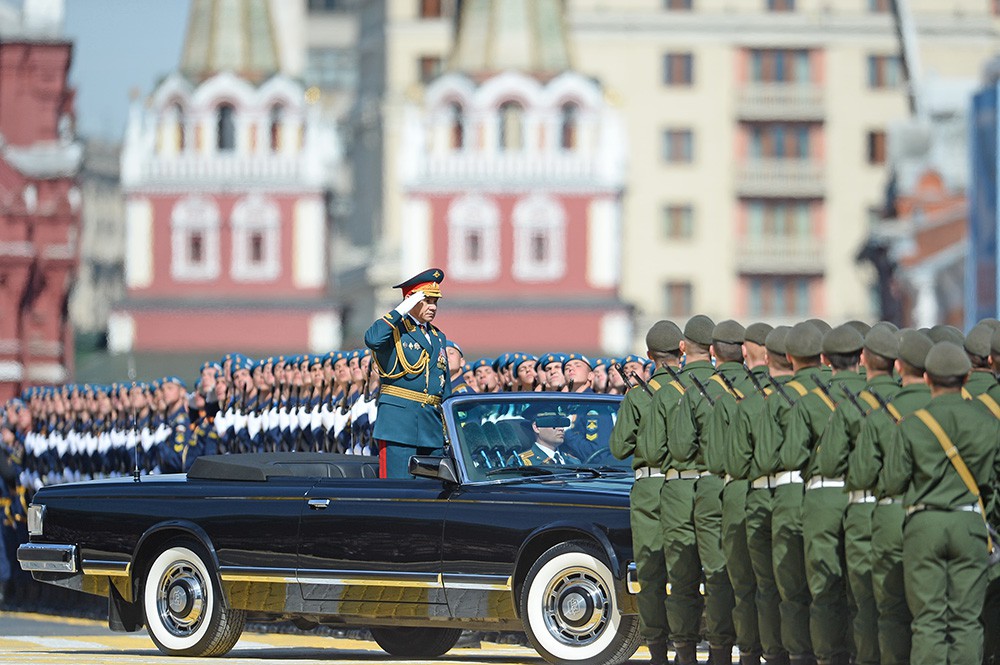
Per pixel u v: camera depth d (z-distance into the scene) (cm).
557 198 19575
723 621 3728
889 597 3344
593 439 4138
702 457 3722
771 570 3644
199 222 19725
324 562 4094
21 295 15288
